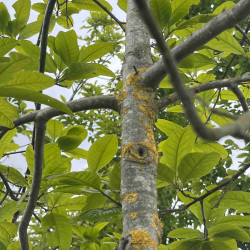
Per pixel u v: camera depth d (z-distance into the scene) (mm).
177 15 2727
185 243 2775
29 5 3674
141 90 2344
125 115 2291
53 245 3154
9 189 3145
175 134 2619
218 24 1926
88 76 3012
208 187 3236
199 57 3191
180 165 2635
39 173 2613
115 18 3537
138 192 1989
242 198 2908
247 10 1841
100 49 3059
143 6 625
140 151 2133
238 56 4141
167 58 671
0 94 1673
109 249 3504
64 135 3289
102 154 2779
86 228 3562
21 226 2754
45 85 1840
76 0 4379
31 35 3775
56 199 3229
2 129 2773
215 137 667
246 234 2717
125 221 1934
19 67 1674
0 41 2029
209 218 2988
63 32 2842
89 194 2727
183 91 669
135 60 2510
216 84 2648
